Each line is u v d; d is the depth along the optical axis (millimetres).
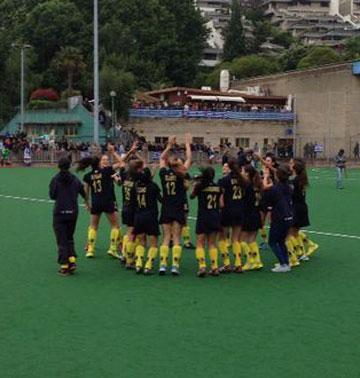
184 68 90688
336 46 114688
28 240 14391
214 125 64062
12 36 82062
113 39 84625
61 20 81312
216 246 11258
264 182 11609
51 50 81438
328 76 64875
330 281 10695
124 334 7637
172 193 10992
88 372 6434
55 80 75188
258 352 7051
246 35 127562
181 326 7977
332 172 47625
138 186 10945
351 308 8930
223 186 11133
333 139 64562
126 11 89438
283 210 11367
